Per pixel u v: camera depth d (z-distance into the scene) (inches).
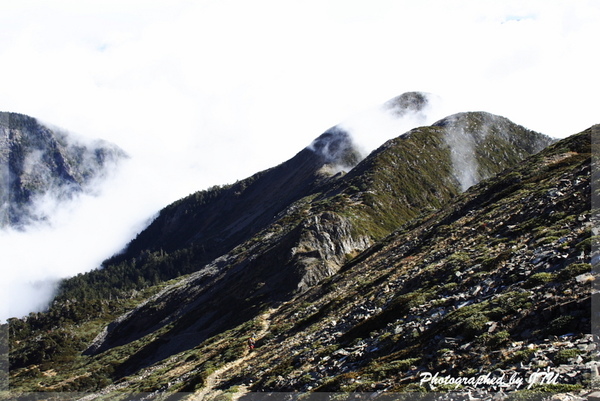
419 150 7121.1
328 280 2571.4
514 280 934.4
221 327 3378.4
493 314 815.1
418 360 811.4
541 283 842.8
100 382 3826.3
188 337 3708.2
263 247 5132.9
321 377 992.9
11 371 5536.4
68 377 4315.9
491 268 1091.9
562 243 986.1
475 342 759.1
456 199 2743.6
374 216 4849.9
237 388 1239.5
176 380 1855.3
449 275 1210.6
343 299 1707.7
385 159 6515.8
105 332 6304.1
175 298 5698.8
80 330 7032.5
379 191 5580.7
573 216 1166.3
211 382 1508.4
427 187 6245.1
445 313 962.1
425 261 1553.9
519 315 764.6
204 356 2256.4
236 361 1738.4
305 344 1359.5
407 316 1064.2
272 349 1585.9
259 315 2891.2
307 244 3809.1
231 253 6122.1
